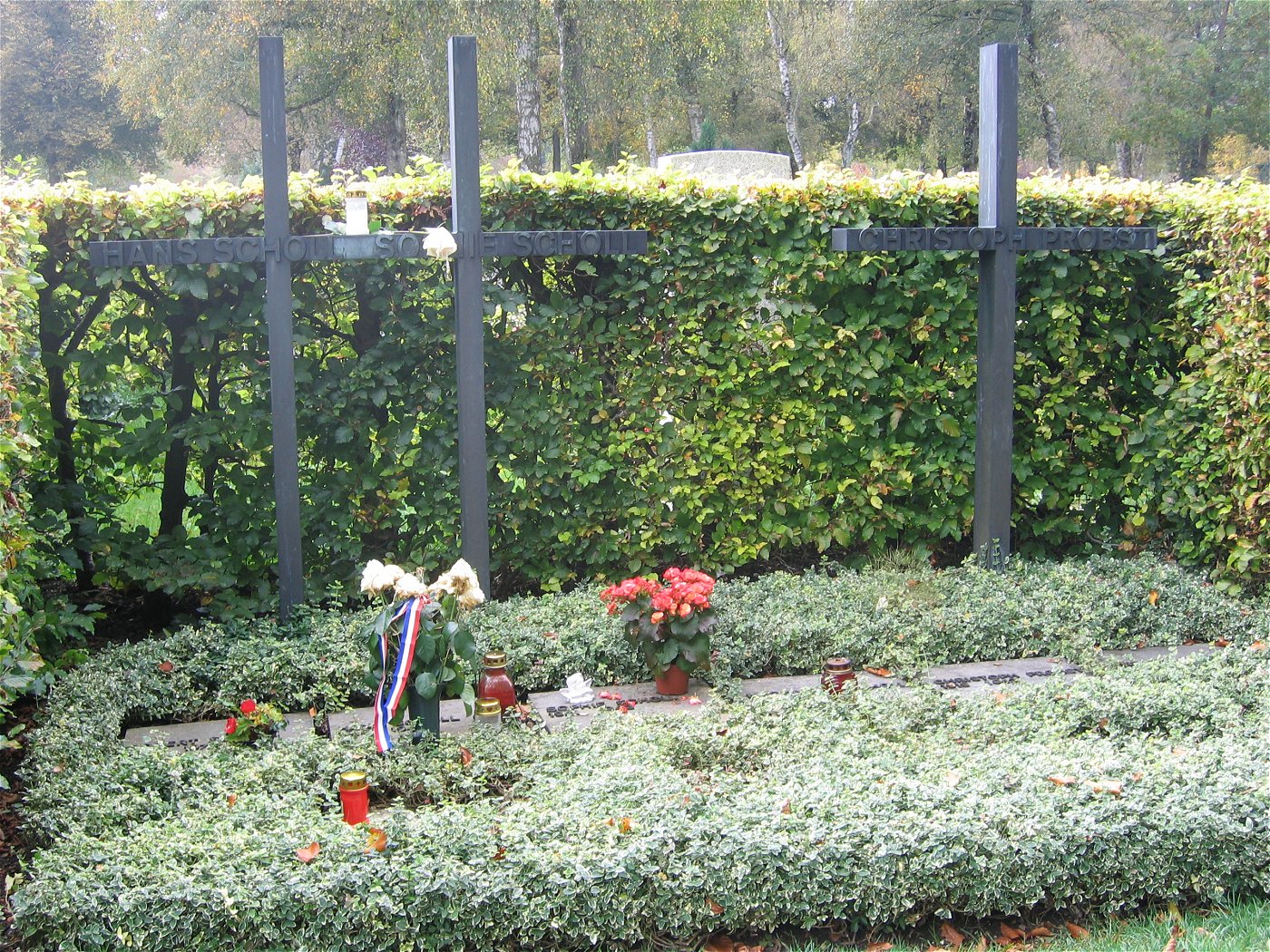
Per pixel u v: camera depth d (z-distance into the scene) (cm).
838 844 349
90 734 446
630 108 2598
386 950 330
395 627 451
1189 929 349
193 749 458
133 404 642
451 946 334
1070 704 476
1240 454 659
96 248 552
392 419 664
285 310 572
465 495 609
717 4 2306
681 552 710
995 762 405
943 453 729
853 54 2670
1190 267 723
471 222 589
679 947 345
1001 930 360
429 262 647
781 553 757
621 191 654
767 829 353
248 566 657
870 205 691
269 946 329
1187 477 715
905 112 3077
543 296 680
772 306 704
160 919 323
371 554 675
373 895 329
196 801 395
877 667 560
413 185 636
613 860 338
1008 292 663
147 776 414
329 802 402
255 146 2922
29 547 558
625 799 373
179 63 2347
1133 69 2708
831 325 705
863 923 354
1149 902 369
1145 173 3262
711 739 436
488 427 677
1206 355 707
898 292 706
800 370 696
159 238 602
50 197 588
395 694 443
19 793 439
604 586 693
